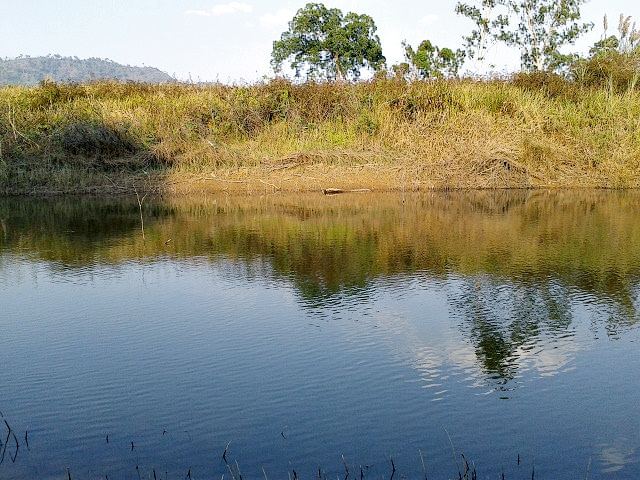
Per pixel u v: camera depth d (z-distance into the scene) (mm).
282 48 38000
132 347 6184
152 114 19672
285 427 4699
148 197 16562
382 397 5125
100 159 18328
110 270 9109
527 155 17953
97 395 5223
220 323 6812
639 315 6957
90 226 12586
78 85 22375
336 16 37750
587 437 4543
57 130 18578
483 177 17469
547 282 8234
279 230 11938
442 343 6211
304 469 4195
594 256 9531
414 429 4664
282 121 19672
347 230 11852
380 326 6672
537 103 19453
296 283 8312
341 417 4828
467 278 8445
